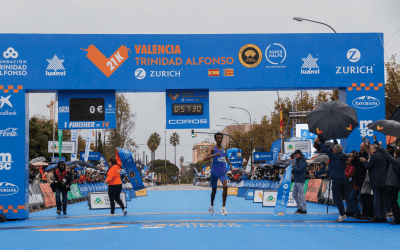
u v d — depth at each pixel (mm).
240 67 14383
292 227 10055
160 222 11469
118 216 13703
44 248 7266
